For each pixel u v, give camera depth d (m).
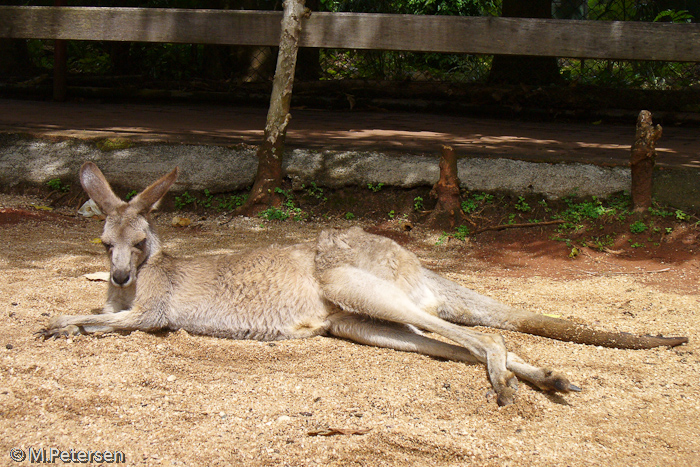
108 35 8.14
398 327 4.01
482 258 6.09
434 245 6.44
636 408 3.19
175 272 4.11
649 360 3.76
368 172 7.31
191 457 2.76
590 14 14.30
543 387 3.28
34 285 4.86
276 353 3.78
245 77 12.96
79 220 7.06
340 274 3.92
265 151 7.24
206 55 13.59
